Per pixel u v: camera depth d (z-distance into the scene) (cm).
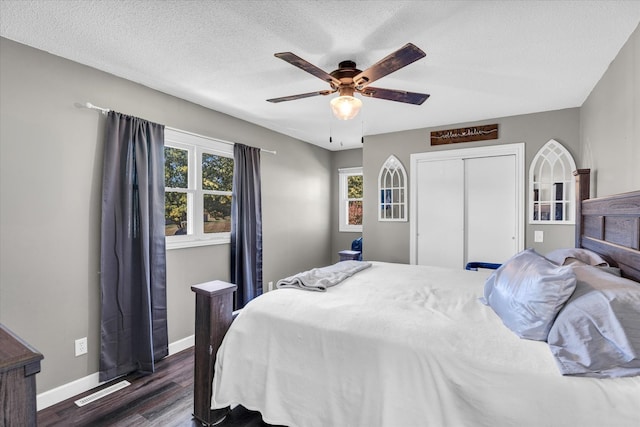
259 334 177
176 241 299
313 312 172
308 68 177
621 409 102
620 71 203
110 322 236
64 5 162
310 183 490
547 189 332
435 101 301
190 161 315
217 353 185
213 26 180
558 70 233
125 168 245
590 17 168
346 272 258
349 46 199
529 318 138
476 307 178
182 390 225
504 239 356
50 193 212
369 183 434
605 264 183
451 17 169
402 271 280
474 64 224
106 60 222
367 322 157
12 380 75
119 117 242
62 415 198
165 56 216
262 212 397
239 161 352
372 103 308
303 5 160
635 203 155
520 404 112
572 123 320
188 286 303
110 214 236
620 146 203
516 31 182
